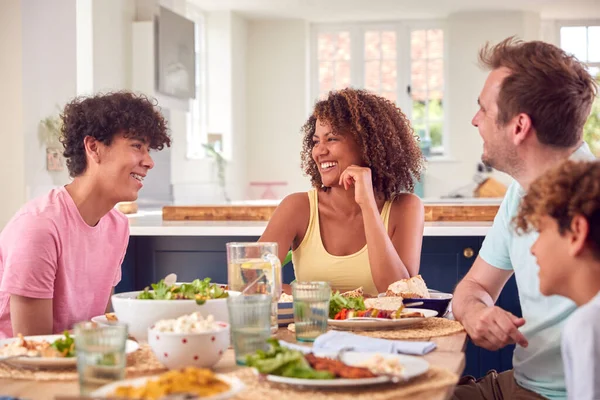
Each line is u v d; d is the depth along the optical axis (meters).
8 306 1.77
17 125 4.67
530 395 1.67
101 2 5.83
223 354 1.39
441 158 9.66
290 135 10.10
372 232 2.11
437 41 9.98
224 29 9.39
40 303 1.69
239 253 1.57
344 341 1.38
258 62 10.13
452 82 9.63
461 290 1.80
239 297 1.27
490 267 1.86
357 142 2.24
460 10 9.49
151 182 7.01
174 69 6.88
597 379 1.04
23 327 1.68
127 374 1.22
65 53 5.12
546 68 1.65
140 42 6.41
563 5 9.23
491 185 7.70
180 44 7.03
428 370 1.21
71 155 1.81
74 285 1.80
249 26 10.11
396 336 1.53
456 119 9.62
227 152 9.43
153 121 1.83
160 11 6.55
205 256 3.32
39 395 1.11
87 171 1.82
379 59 10.12
